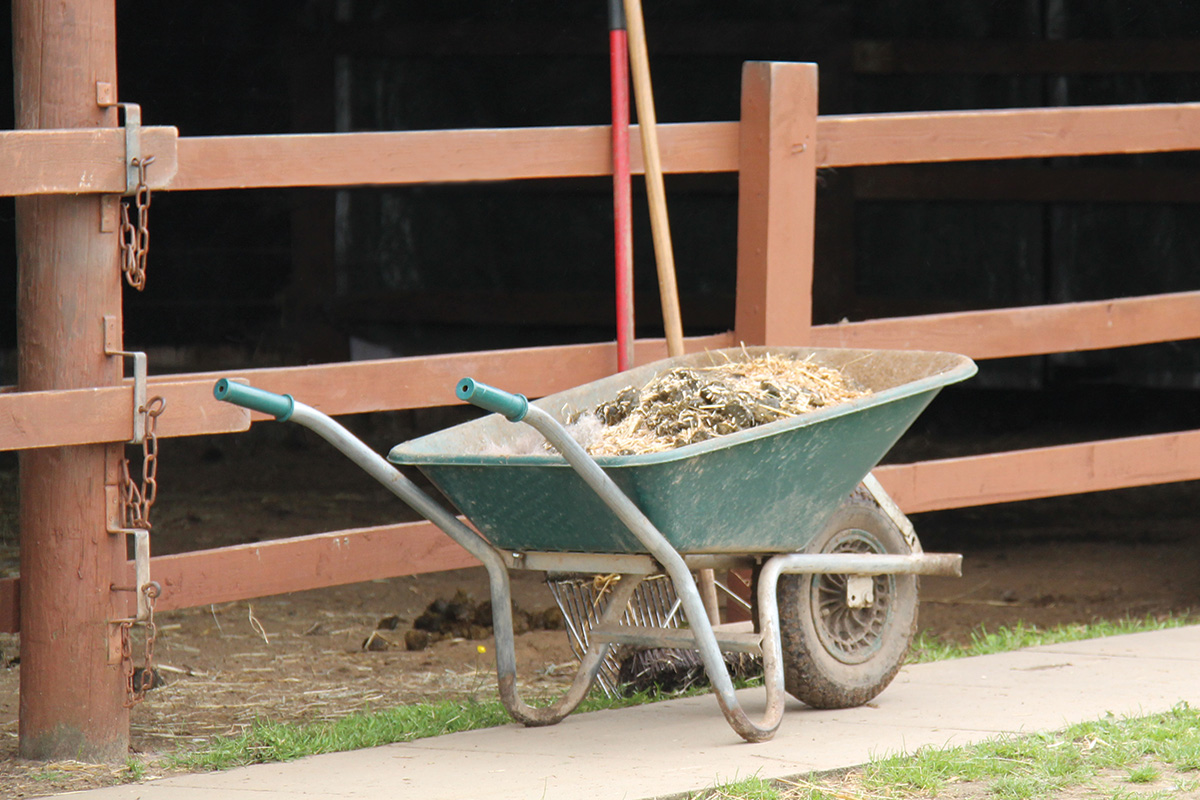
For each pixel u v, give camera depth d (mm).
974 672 15211
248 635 18906
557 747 12516
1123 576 23000
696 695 14914
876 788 11016
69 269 12578
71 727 12828
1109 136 18500
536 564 13188
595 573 13102
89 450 12711
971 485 17844
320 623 19688
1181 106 18938
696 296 39531
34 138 12062
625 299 15852
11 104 36469
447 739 13031
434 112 39812
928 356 13797
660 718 13633
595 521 12211
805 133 16531
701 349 16500
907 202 38906
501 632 13305
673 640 13086
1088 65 37219
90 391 12422
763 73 16312
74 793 11570
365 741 12992
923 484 17531
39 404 12180
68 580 12734
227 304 39656
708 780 11148
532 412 10812
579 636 15008
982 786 11078
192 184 13375
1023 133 17984
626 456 11477
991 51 37812
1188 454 19469
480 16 39656
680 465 11586
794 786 11117
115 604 12922
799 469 12406
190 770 12453
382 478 12508
